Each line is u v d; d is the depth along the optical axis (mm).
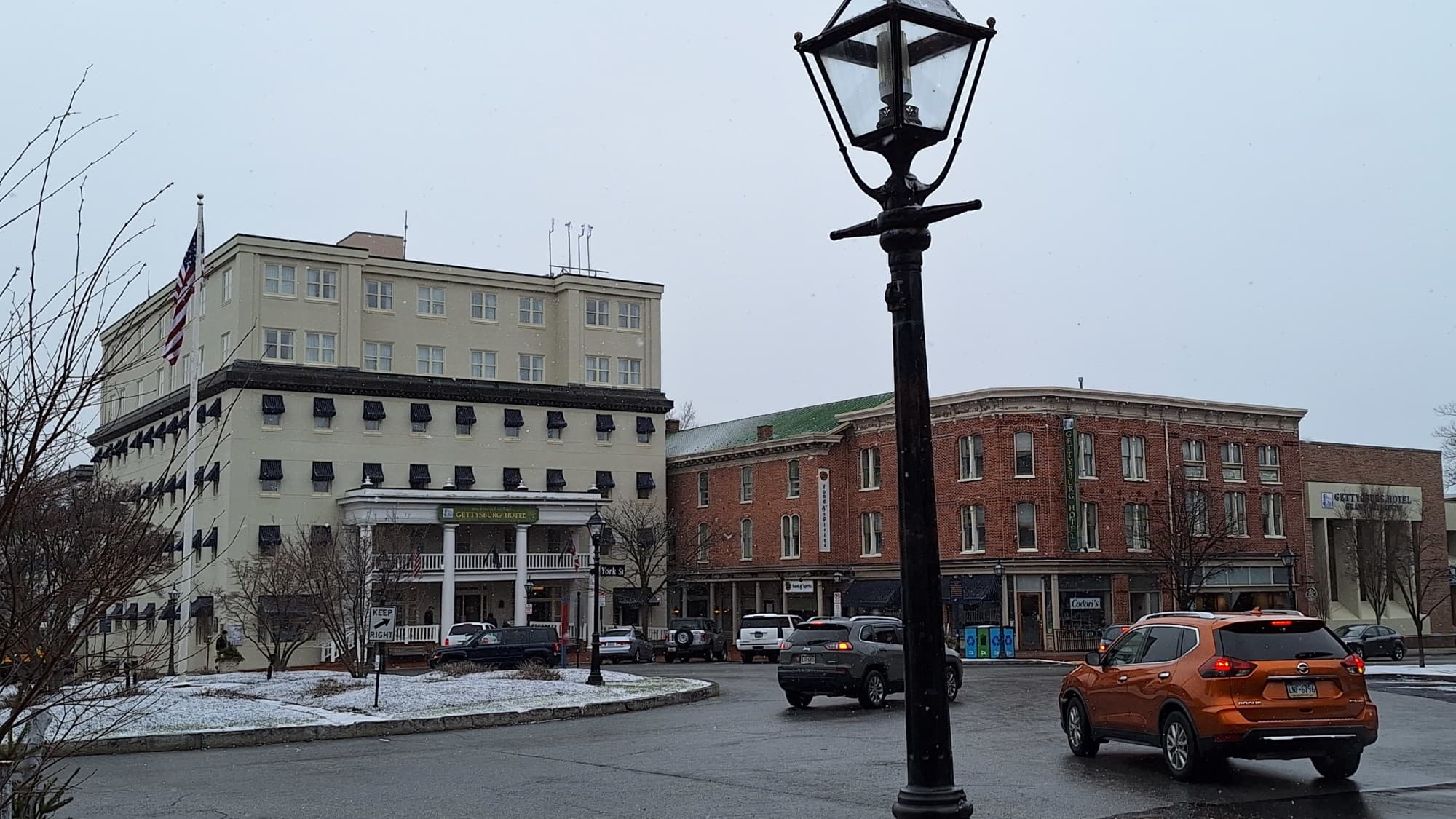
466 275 66062
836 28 6582
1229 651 13836
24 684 6664
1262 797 12773
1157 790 13328
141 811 12641
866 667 25000
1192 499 57875
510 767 16031
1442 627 69688
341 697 24922
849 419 64562
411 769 15883
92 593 7398
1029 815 11758
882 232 6523
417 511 57562
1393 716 22141
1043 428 56281
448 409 62969
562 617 65312
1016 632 55312
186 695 24891
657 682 30688
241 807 12875
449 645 46688
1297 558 59719
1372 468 68375
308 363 59531
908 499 6195
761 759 16406
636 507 67062
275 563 44094
